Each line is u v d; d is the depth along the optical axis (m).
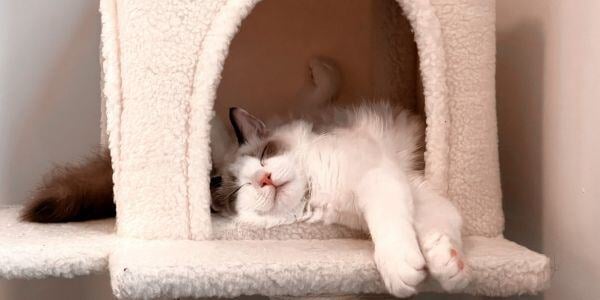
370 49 1.12
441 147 0.88
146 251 0.82
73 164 1.11
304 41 1.14
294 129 0.97
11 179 1.16
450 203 0.85
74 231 0.90
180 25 0.86
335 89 1.12
